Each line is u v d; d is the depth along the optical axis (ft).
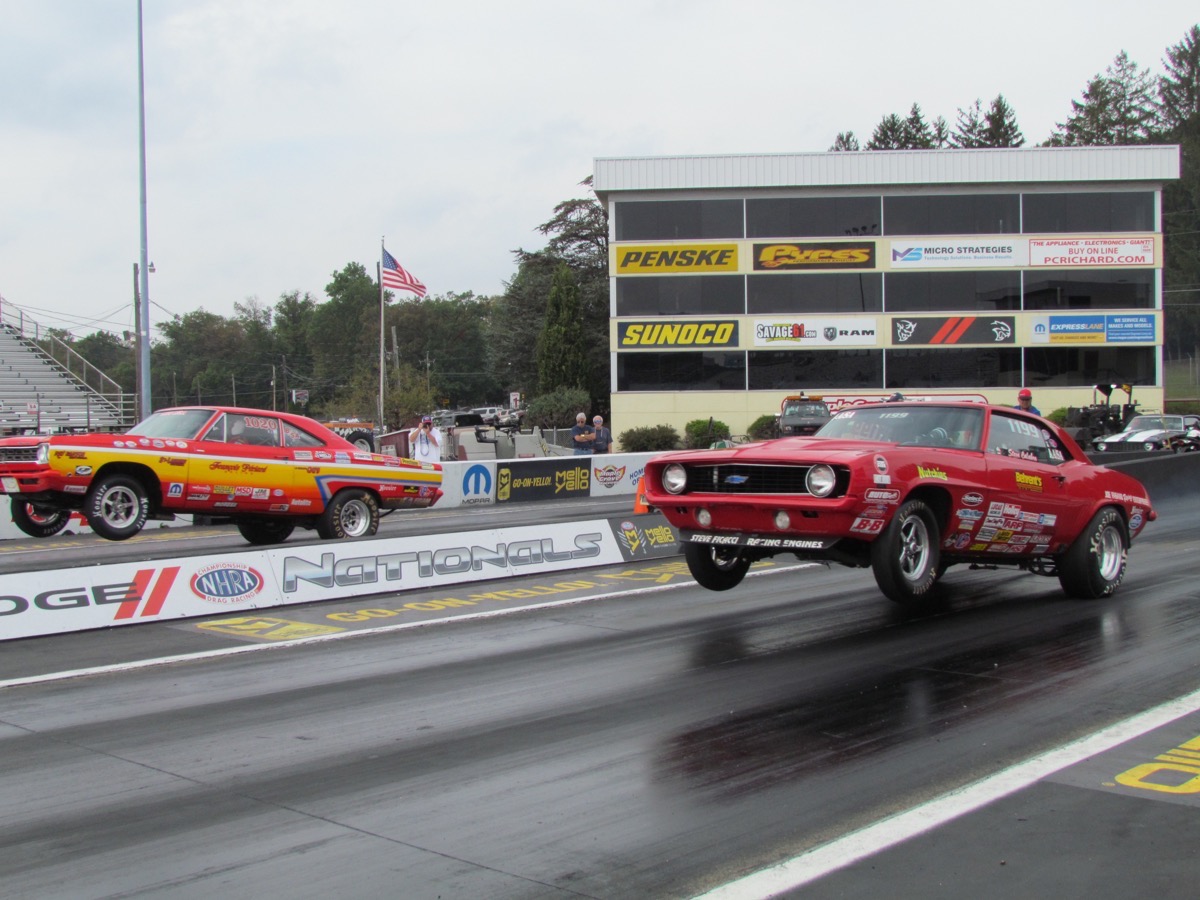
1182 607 30.40
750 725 19.21
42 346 158.40
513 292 230.89
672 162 142.51
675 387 144.77
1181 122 278.26
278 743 18.74
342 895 12.57
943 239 142.00
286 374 375.04
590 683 22.50
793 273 143.43
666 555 41.98
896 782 16.10
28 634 27.99
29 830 14.88
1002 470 28.22
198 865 13.52
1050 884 12.59
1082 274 141.69
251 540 50.01
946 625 28.12
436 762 17.47
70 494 40.34
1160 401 141.59
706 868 13.15
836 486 24.35
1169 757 17.15
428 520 63.41
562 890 12.60
